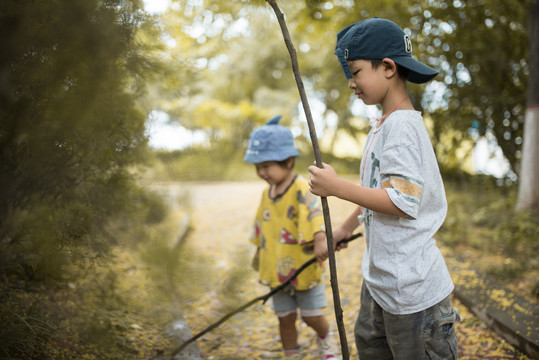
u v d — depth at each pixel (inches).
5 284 102.9
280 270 110.1
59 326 96.8
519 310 123.5
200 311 130.2
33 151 73.2
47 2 62.9
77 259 93.7
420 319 71.6
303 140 631.2
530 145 241.8
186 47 136.2
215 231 247.4
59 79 66.5
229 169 509.0
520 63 286.2
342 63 76.9
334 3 239.5
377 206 70.3
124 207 106.2
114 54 73.4
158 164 116.8
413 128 72.2
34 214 77.9
